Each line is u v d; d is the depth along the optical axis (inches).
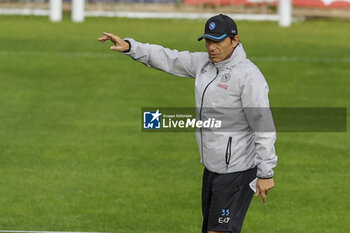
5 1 3816.4
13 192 999.0
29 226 863.1
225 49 605.0
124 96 1717.5
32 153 1209.4
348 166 1155.3
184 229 864.3
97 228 861.2
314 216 917.8
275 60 2281.0
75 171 1109.1
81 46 2517.2
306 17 3727.9
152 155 1210.0
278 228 873.5
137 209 936.3
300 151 1243.2
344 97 1753.2
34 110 1546.5
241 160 627.8
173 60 649.0
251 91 604.7
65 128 1390.3
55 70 2047.2
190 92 1775.3
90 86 1834.4
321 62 2260.1
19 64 2121.1
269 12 3703.3
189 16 3585.1
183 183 1054.4
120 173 1101.7
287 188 1031.0
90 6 3735.2
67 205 949.8
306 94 1782.7
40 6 3801.7
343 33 3112.7
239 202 635.5
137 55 648.4
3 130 1364.4
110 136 1333.7
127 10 3727.9
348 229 872.9
